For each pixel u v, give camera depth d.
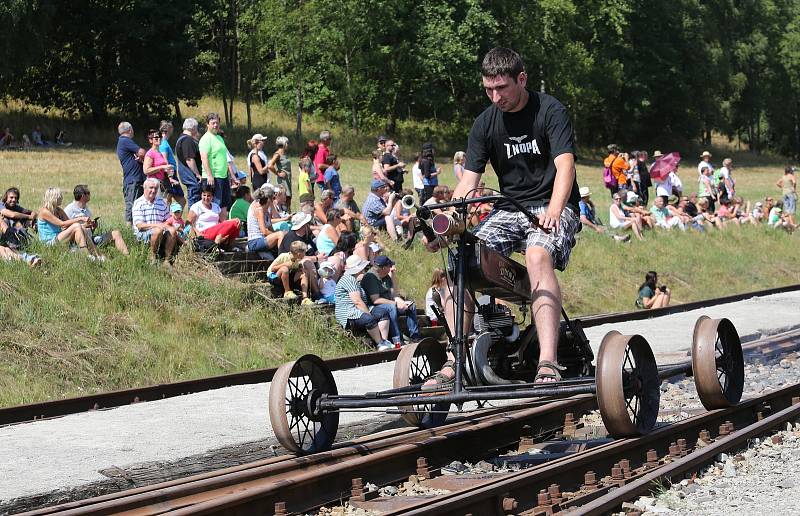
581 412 8.48
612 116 81.31
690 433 7.22
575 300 19.66
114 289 12.82
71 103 54.69
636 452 6.60
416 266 17.75
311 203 15.23
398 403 6.01
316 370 6.59
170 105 59.00
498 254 6.12
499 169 6.43
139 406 8.85
